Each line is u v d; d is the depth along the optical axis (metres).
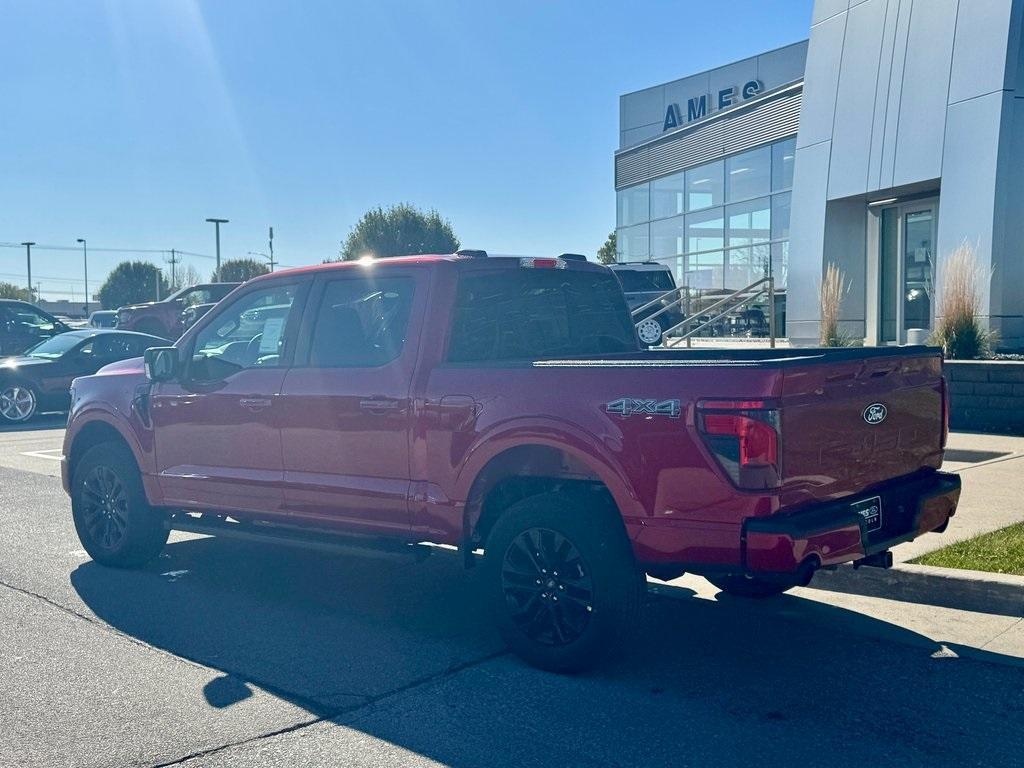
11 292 83.19
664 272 22.53
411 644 5.76
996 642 5.58
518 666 5.38
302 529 6.59
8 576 7.32
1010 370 11.56
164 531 7.50
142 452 7.22
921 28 15.55
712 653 5.53
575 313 6.80
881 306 17.52
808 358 4.87
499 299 6.23
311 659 5.50
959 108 14.77
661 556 4.89
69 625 6.12
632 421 4.93
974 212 14.42
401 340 5.96
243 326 6.86
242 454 6.64
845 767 4.14
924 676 5.13
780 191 22.16
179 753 4.31
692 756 4.25
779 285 22.20
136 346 19.45
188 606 6.53
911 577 6.28
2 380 17.73
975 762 4.18
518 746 4.37
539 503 5.23
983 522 7.38
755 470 4.61
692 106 31.53
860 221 17.67
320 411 6.18
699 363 4.86
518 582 5.35
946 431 5.89
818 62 17.78
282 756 4.28
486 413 5.46
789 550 4.57
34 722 4.65
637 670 5.29
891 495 5.30
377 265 6.19
